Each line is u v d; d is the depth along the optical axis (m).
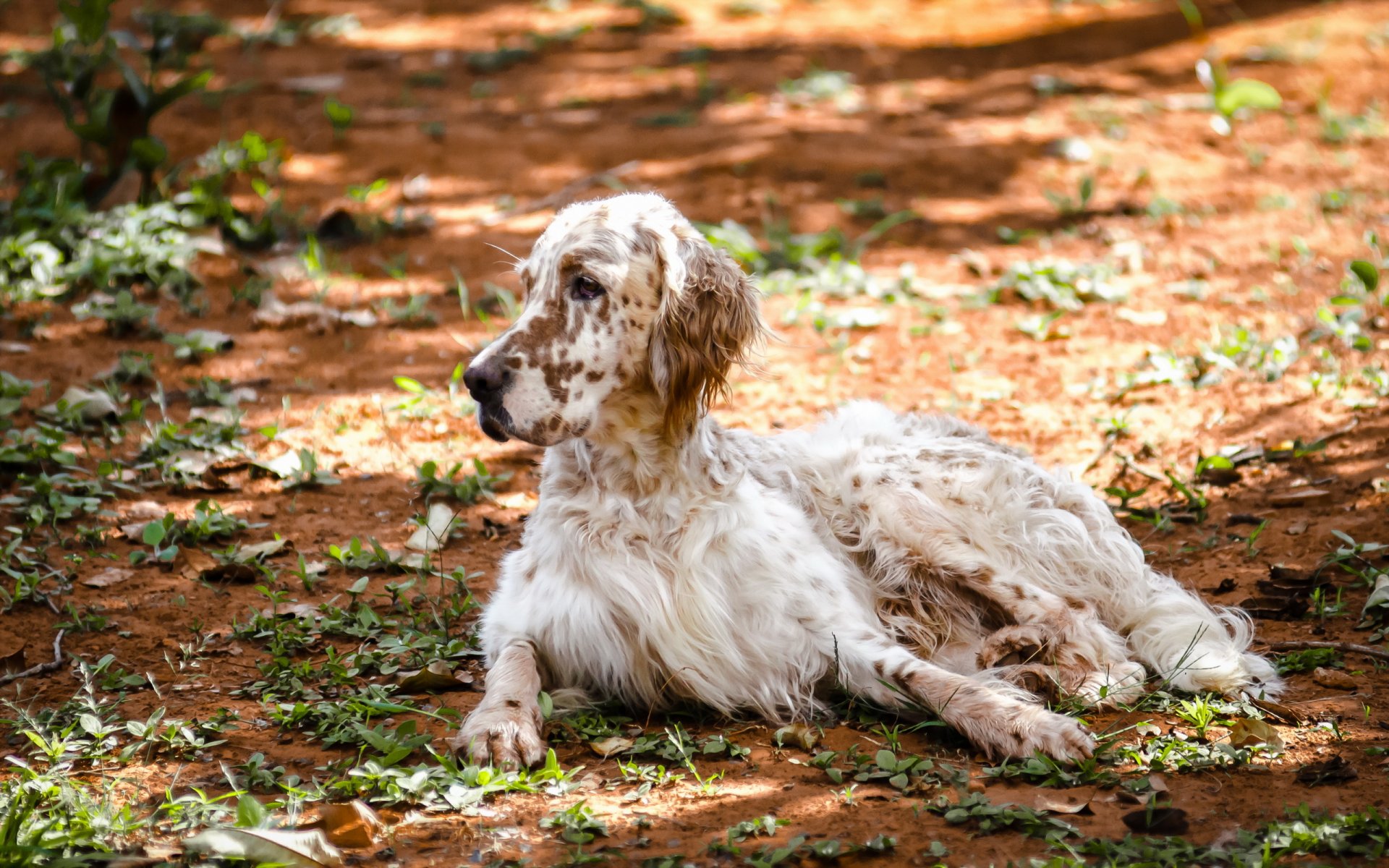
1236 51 19.16
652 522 5.32
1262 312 10.60
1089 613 5.88
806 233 12.84
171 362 9.59
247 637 6.11
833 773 4.70
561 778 4.66
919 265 12.18
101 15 11.98
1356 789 4.50
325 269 11.63
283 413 8.92
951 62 19.20
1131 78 18.28
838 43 19.95
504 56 18.64
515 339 5.11
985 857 4.11
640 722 5.39
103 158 13.40
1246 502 7.52
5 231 11.16
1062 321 10.74
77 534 7.14
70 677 5.70
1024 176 14.54
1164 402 9.04
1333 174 14.41
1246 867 3.90
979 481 6.15
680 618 5.26
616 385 5.23
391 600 6.54
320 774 4.78
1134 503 7.62
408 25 20.56
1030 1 22.45
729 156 14.73
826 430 6.48
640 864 4.07
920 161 14.83
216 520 7.20
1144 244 12.45
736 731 5.25
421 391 9.04
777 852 4.04
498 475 8.27
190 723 5.20
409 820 4.37
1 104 15.61
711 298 5.34
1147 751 4.85
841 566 5.88
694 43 19.75
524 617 5.48
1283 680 5.50
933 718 5.20
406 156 14.63
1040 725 4.85
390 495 7.92
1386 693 5.34
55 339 9.77
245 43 18.97
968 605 6.02
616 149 15.09
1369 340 9.54
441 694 5.60
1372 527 6.90
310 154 14.59
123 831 4.19
